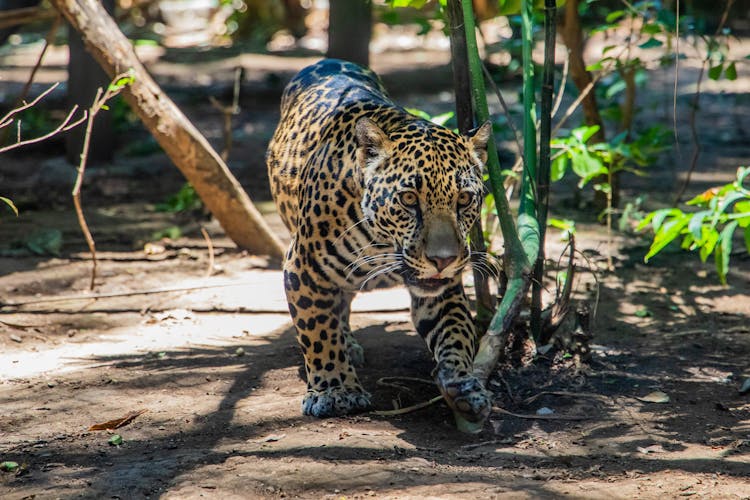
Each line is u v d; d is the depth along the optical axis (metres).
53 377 9.41
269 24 41.97
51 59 35.91
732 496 6.80
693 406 8.71
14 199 17.03
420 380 9.27
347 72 10.19
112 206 16.91
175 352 10.17
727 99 27.22
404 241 7.55
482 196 7.87
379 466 7.28
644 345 10.35
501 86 27.92
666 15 11.84
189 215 16.19
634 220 15.20
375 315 11.53
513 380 9.23
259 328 11.04
